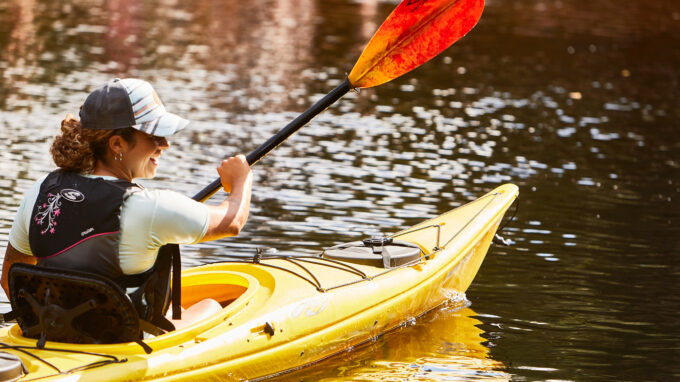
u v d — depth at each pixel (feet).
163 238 19.01
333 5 152.56
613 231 39.68
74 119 19.34
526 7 164.66
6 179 43.04
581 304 30.04
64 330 19.04
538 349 25.91
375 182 46.96
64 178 19.25
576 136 63.21
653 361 25.22
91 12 122.42
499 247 36.58
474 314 28.81
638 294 31.30
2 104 61.72
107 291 18.49
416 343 25.99
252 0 152.56
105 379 18.70
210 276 24.94
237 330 21.65
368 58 27.55
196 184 44.47
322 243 35.55
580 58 106.42
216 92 72.08
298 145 55.62
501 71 93.86
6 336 20.10
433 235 30.40
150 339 19.90
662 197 46.83
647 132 66.08
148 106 19.16
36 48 88.79
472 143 58.95
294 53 97.76
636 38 127.65
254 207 40.81
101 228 18.70
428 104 73.56
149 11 128.26
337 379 23.06
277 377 22.74
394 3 160.97
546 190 47.21
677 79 94.73
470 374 23.76
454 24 28.32
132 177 19.65
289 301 23.61
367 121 64.95
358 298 25.27
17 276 19.19
